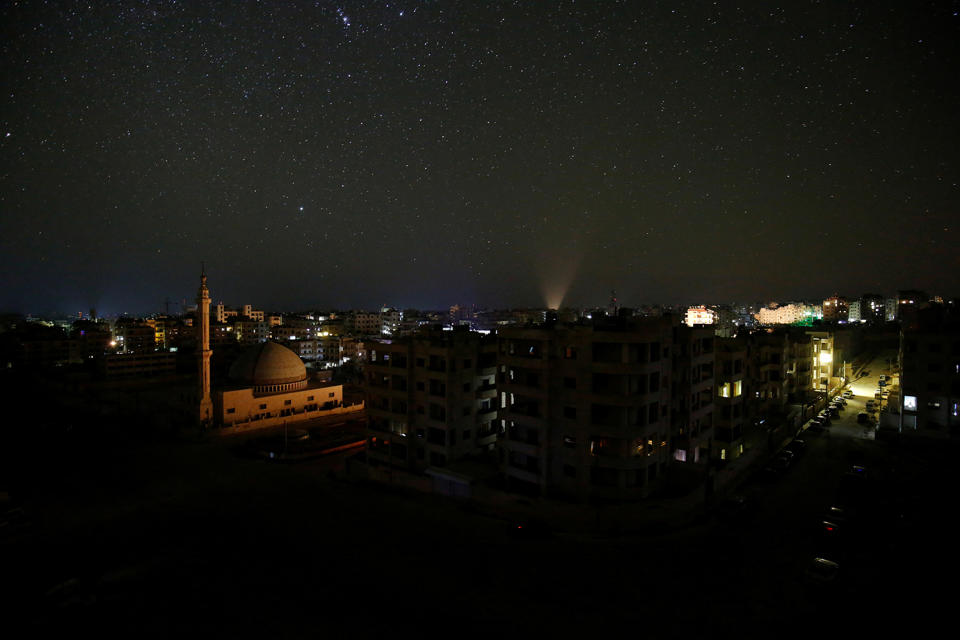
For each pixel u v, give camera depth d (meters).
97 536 49.84
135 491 65.56
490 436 69.56
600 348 52.25
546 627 32.31
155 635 31.19
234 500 60.66
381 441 71.81
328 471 75.25
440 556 43.09
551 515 49.94
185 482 69.06
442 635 31.30
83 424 100.94
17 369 155.75
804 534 44.91
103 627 32.19
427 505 58.03
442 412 65.12
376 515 54.31
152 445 88.56
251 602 35.31
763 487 56.97
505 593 36.59
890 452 68.12
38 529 52.50
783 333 93.12
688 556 41.62
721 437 68.44
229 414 100.31
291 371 111.06
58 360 175.12
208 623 32.56
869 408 91.69
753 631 31.69
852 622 32.22
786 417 84.88
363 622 32.75
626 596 35.91
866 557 40.53
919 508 49.78
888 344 151.12
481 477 59.03
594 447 52.12
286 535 48.69
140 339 192.38
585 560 41.38
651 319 56.12
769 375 86.62
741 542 43.81
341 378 146.00
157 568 41.16
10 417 105.94
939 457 65.31
